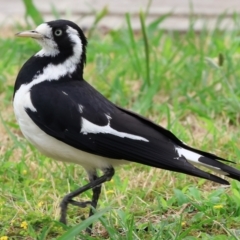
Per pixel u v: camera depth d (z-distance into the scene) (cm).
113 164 986
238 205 1003
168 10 1902
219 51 1550
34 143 989
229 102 1333
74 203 971
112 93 1410
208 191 1087
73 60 1002
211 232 969
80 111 963
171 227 956
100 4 1941
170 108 1378
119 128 960
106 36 1708
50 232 969
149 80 1427
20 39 1566
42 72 994
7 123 1282
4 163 1152
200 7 1927
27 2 1611
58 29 998
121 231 971
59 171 1138
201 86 1436
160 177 1118
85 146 959
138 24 1812
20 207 1019
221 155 1202
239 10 1898
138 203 1046
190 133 1259
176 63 1501
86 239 928
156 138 955
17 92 991
